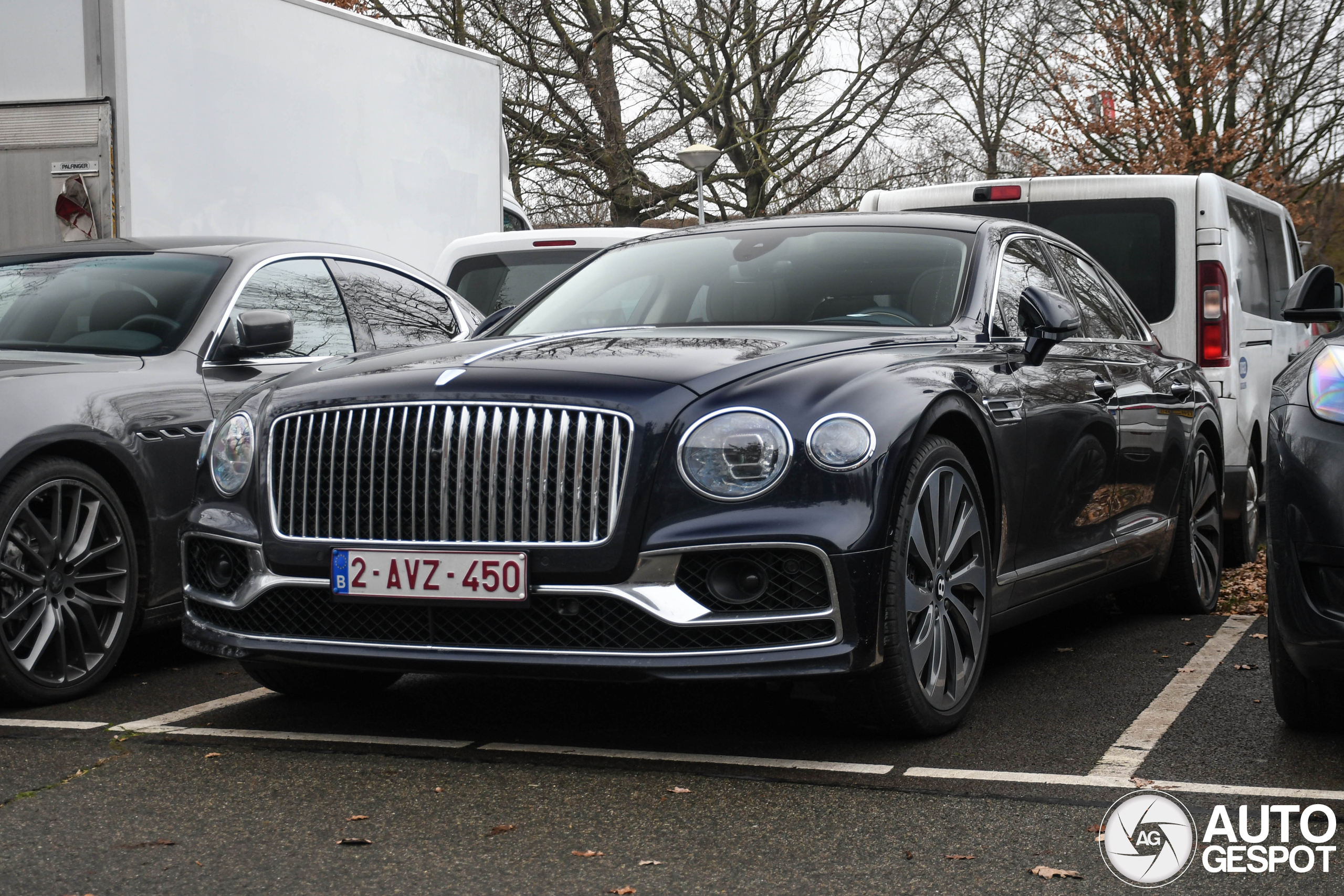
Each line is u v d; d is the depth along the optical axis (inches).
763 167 1007.6
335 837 117.0
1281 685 147.3
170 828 119.5
